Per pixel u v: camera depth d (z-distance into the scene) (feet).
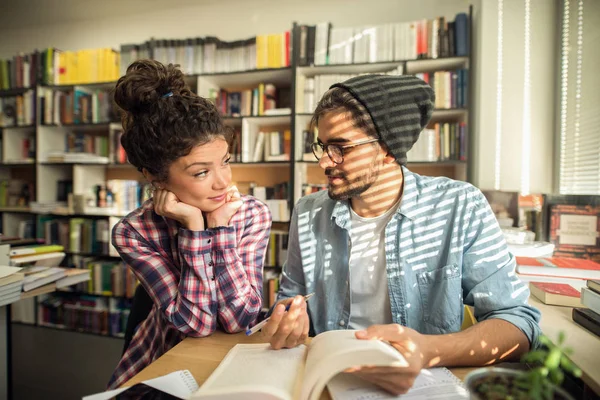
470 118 7.20
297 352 2.19
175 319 2.66
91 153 9.64
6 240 5.06
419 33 7.36
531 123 6.57
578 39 5.74
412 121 2.82
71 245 9.08
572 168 5.80
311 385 1.69
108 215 8.90
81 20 10.67
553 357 1.19
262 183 9.41
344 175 2.81
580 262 4.09
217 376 1.86
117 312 8.76
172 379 1.91
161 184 2.78
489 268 2.74
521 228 5.86
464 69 7.24
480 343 2.13
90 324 8.91
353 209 3.30
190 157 2.49
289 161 8.00
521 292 2.66
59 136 10.01
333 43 7.69
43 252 4.93
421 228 3.01
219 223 2.85
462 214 2.92
